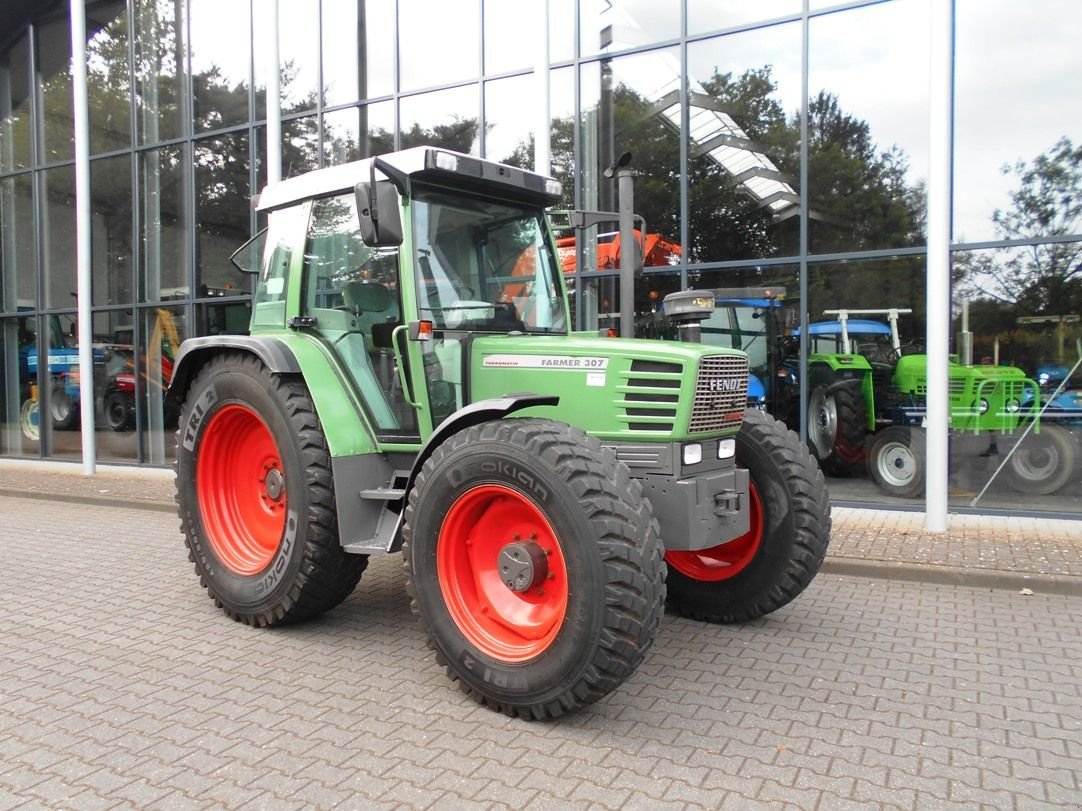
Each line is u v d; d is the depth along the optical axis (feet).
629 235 18.20
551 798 9.87
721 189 29.30
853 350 27.55
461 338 14.92
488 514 12.87
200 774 10.50
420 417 14.82
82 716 12.26
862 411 27.48
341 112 36.22
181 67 39.09
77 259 39.47
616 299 31.09
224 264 38.40
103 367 41.60
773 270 28.58
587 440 11.96
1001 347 25.94
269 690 13.23
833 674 13.92
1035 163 25.40
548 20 28.17
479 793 9.98
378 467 15.58
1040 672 14.05
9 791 10.12
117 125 40.91
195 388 17.43
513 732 11.66
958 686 13.41
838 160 27.61
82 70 36.50
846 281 27.61
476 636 12.57
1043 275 25.39
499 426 12.37
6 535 25.80
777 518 15.72
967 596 18.69
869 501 26.96
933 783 10.27
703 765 10.69
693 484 13.00
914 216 26.66
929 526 23.77
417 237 14.69
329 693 13.09
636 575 11.11
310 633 16.08
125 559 22.38
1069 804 9.80
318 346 16.19
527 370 14.14
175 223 39.55
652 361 13.14
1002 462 25.90
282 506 17.03
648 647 11.37
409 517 13.07
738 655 14.84
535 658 11.71
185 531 17.49
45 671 14.08
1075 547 21.75
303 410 15.51
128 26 40.14
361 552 14.44
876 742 11.39
